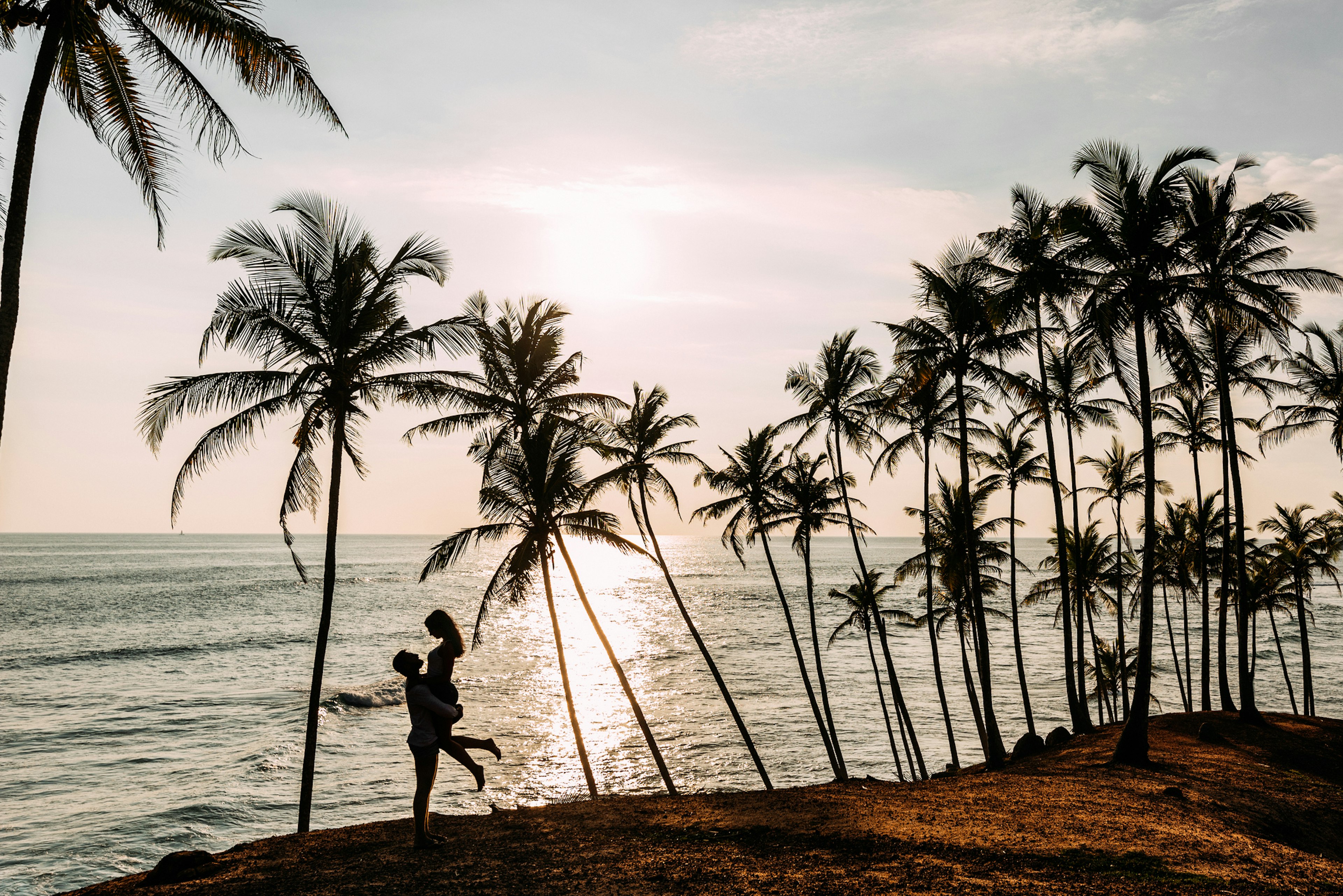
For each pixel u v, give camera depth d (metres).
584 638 84.88
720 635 87.94
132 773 35.66
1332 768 19.88
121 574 150.88
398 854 9.04
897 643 84.19
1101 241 18.88
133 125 11.12
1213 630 90.12
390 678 57.47
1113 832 10.45
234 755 38.41
